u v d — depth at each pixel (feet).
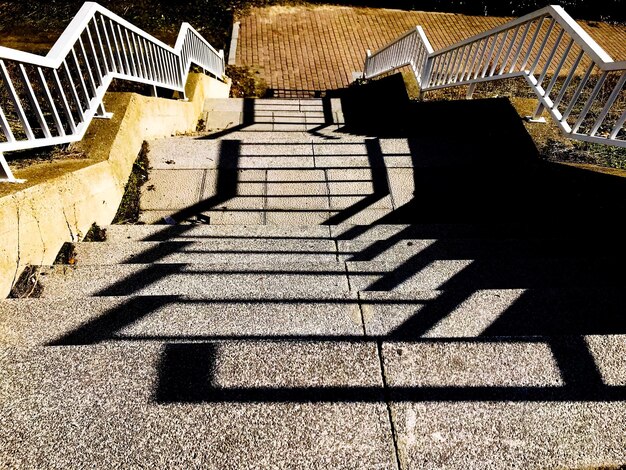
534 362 5.52
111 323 6.73
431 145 15.94
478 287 8.62
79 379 5.29
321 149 15.66
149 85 16.97
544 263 9.18
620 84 10.98
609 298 7.48
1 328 6.64
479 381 5.32
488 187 14.14
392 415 5.01
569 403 5.13
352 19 42.11
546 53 37.60
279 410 5.02
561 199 12.56
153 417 4.94
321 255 9.81
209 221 12.73
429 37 40.42
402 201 13.73
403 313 7.07
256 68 35.37
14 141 8.54
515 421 4.97
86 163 11.01
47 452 4.65
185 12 37.96
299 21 41.11
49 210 9.06
